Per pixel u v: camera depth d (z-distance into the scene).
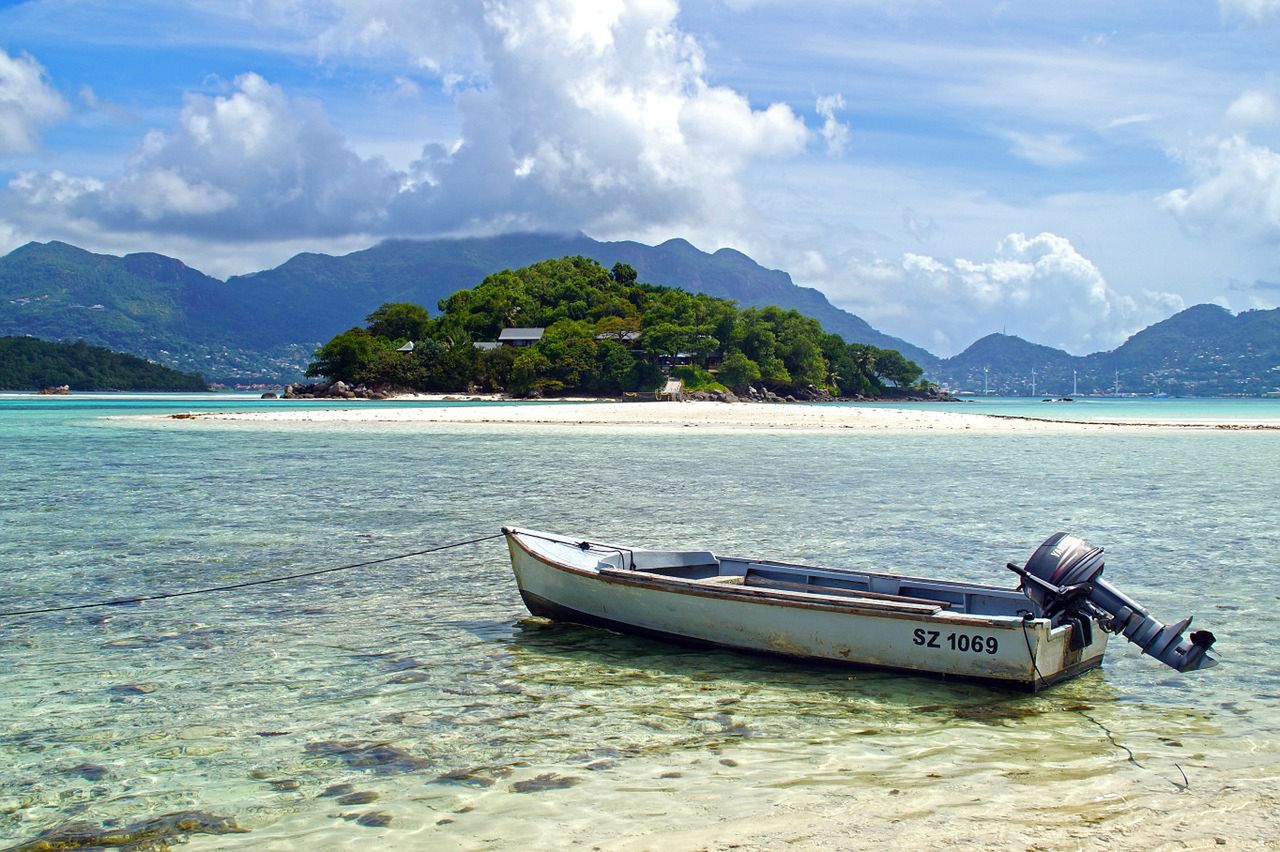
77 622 15.16
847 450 53.62
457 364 193.12
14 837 7.93
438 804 8.48
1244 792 8.61
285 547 21.77
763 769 9.27
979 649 11.44
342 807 8.44
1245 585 18.19
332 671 12.63
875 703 11.30
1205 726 10.55
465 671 12.64
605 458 46.97
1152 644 11.36
